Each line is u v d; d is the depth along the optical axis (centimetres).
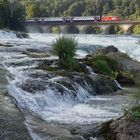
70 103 1775
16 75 1823
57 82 1886
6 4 7138
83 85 2042
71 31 9769
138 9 13975
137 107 1181
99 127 1234
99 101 1867
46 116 1457
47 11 14050
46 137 1086
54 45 2411
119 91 2245
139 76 2752
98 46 4109
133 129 1092
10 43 3491
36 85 1717
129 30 8950
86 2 16112
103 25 9175
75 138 1144
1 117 1130
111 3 15425
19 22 7512
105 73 2569
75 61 2388
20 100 1506
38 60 2306
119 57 2945
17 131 1061
